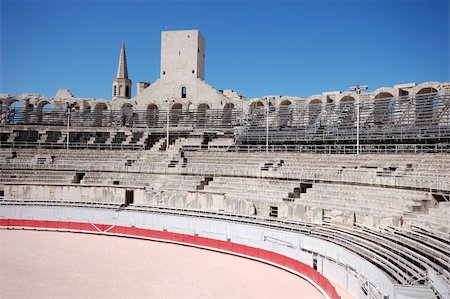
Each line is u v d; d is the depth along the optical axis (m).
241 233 31.75
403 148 40.50
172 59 65.06
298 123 51.72
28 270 25.20
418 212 26.89
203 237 32.09
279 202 34.75
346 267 22.92
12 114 59.47
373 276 19.88
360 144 43.03
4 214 39.28
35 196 43.59
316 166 39.28
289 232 29.25
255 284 23.34
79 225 37.19
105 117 60.66
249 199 36.72
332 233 28.03
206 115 58.06
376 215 28.02
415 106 42.28
